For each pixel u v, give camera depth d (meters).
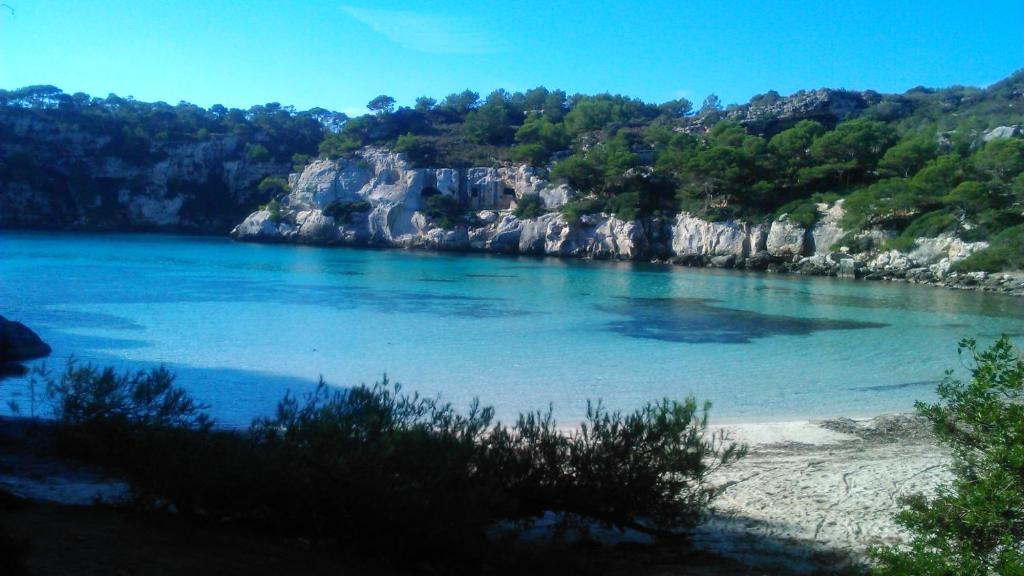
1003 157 75.56
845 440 17.05
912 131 103.12
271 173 148.75
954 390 7.49
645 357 29.64
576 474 9.02
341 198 122.69
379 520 7.57
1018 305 50.84
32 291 47.59
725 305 48.72
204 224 144.00
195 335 32.09
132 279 57.66
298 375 24.34
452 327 36.88
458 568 7.81
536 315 42.09
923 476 13.42
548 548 8.62
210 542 7.41
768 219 89.12
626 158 104.31
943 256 72.38
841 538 9.99
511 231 107.94
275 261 82.62
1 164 131.00
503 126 142.38
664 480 9.28
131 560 6.59
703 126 133.25
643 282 65.31
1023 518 6.17
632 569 8.40
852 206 80.25
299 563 7.15
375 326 36.62
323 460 7.68
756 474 13.61
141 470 8.63
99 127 143.62
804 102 133.25
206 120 156.62
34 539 6.89
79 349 27.70
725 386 24.42
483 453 8.84
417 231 114.94
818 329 38.50
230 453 8.06
